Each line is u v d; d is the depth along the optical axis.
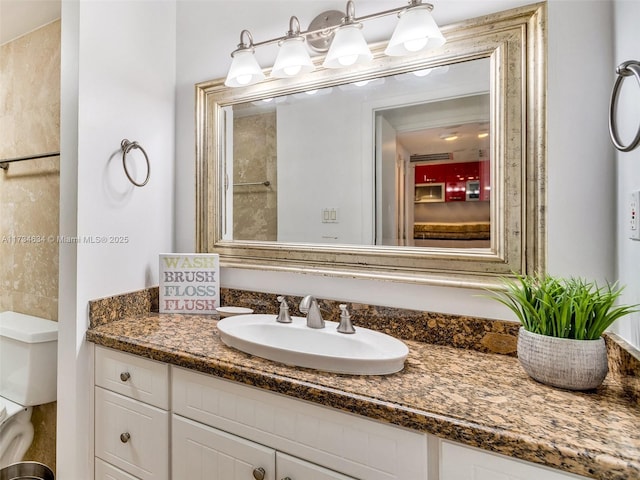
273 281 1.43
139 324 1.30
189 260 1.46
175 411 1.04
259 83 1.43
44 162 1.72
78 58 1.22
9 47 1.88
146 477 1.09
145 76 1.48
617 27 0.90
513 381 0.85
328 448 0.80
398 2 1.19
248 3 1.46
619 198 0.89
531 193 1.00
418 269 1.16
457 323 1.09
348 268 1.27
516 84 1.02
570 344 0.79
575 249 0.97
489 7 1.07
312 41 1.32
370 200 1.26
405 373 0.89
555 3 0.98
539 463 0.61
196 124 1.55
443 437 0.68
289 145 1.40
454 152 1.13
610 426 0.66
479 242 1.09
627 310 0.82
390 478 0.74
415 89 1.18
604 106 0.94
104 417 1.19
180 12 1.63
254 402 0.90
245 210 1.49
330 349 1.09
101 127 1.29
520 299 0.87
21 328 1.58
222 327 1.12
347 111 1.29
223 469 0.94
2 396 1.55
